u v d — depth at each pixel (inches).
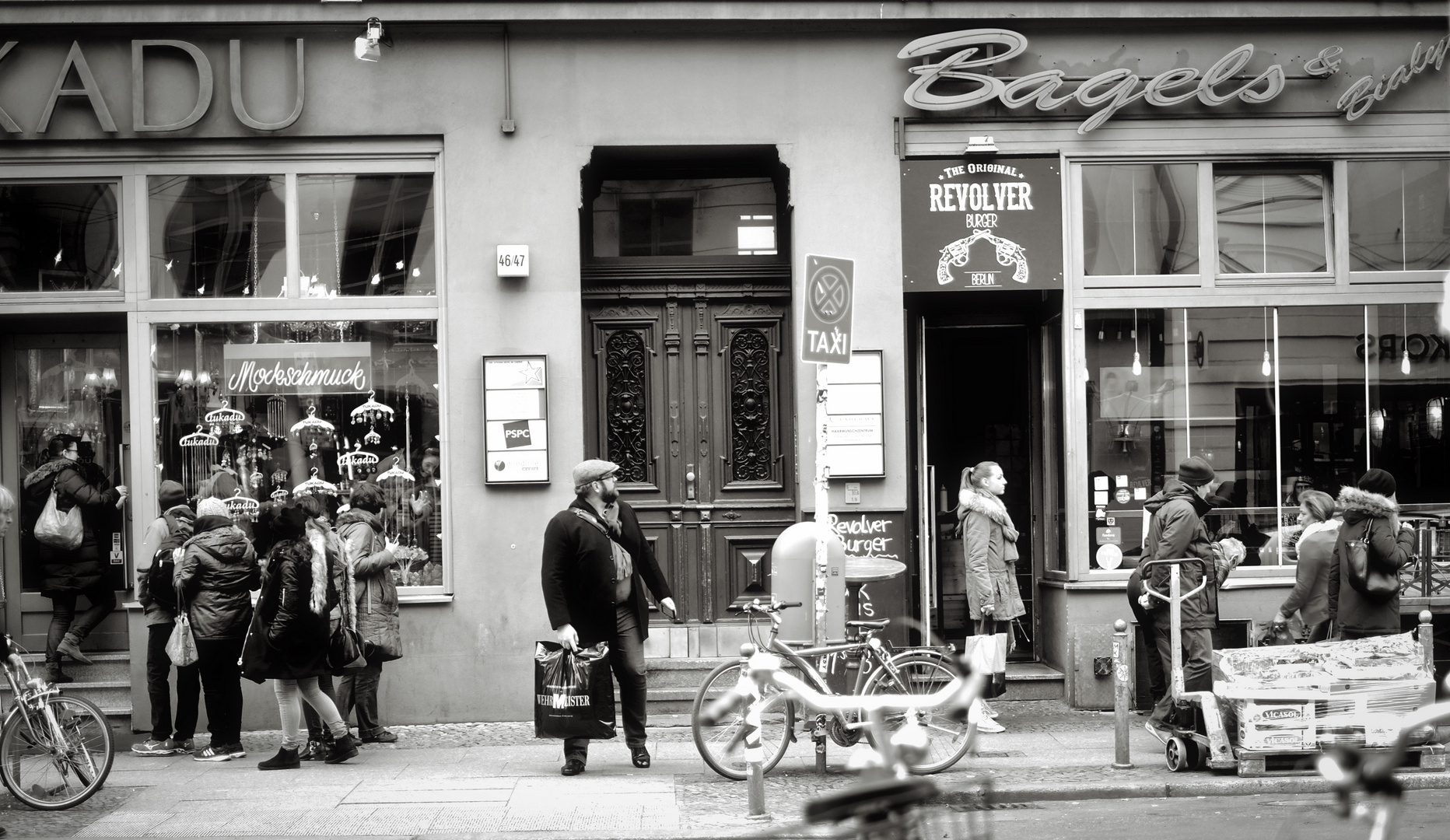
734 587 402.0
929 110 386.0
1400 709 289.7
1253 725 289.4
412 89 382.0
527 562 378.9
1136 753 321.7
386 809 272.7
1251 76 391.9
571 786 294.2
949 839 240.7
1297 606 345.1
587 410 402.9
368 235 386.3
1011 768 303.0
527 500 379.6
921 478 413.7
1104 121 387.9
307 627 312.7
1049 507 406.6
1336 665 291.1
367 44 369.7
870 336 385.7
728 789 288.4
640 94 384.8
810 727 303.4
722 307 406.9
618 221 410.0
